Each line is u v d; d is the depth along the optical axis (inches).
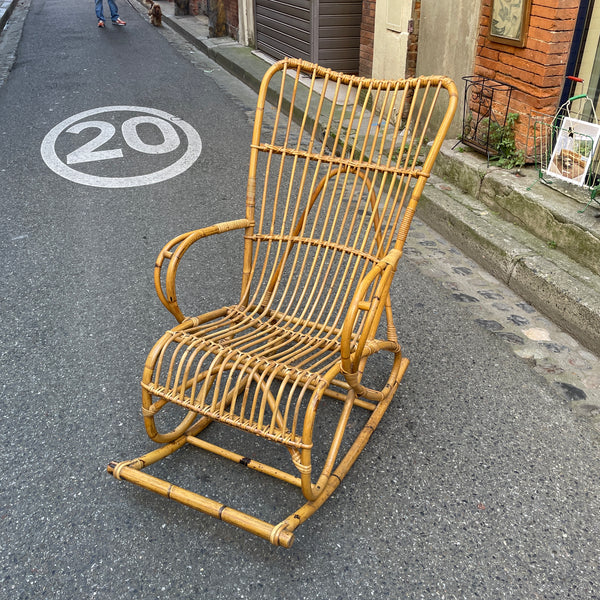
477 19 174.6
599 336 113.3
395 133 97.6
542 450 94.0
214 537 80.4
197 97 295.4
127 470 82.0
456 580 74.5
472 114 184.4
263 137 240.2
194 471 90.6
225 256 152.0
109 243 157.5
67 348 117.2
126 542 79.6
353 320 74.5
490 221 153.2
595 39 148.1
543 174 156.2
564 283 123.0
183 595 72.8
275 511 84.0
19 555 77.7
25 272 143.6
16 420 99.5
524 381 108.7
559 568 76.1
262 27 355.3
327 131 100.5
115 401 103.9
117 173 203.5
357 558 77.4
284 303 133.0
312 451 94.3
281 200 183.9
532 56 153.3
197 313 127.9
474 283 140.6
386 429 98.0
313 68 100.6
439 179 180.9
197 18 509.7
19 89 302.5
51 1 639.8
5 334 121.2
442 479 89.0
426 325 124.3
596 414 101.1
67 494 86.6
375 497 86.1
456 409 102.2
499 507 84.4
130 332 122.0
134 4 617.9
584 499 85.7
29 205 179.0
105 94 295.9
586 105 153.7
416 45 216.8
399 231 91.1
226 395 77.5
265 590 73.4
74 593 73.1
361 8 293.9
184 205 180.2
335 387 107.7
